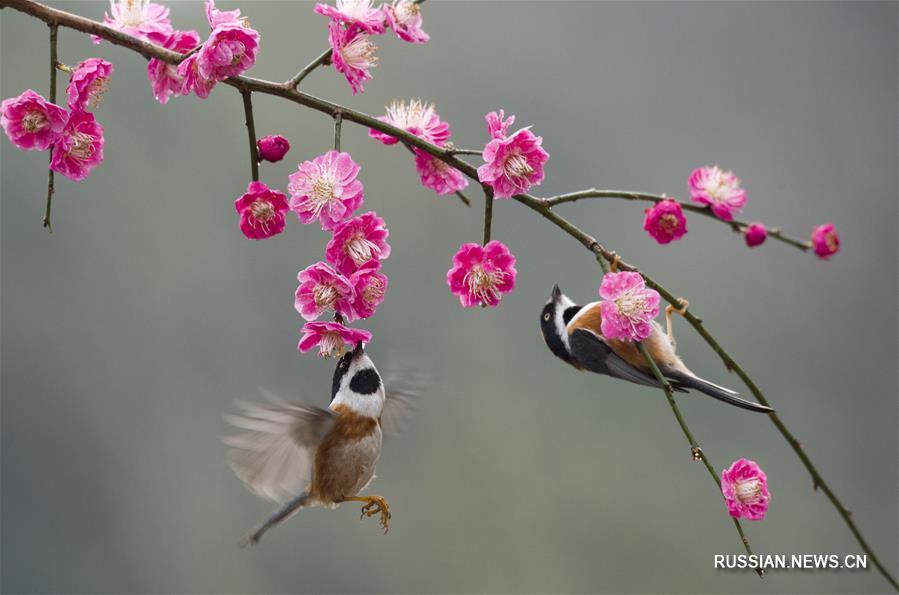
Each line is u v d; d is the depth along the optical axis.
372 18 3.29
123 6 3.31
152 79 3.32
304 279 3.25
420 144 3.28
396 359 3.44
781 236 3.31
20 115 3.26
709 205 3.31
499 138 3.28
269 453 3.35
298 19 13.66
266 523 3.37
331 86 13.51
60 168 3.27
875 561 3.30
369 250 3.26
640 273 3.27
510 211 11.95
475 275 3.27
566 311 3.42
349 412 3.37
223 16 3.27
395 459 11.39
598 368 3.39
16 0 3.26
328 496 3.37
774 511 10.10
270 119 13.42
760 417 10.70
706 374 11.12
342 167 3.26
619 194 3.30
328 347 3.24
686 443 10.49
